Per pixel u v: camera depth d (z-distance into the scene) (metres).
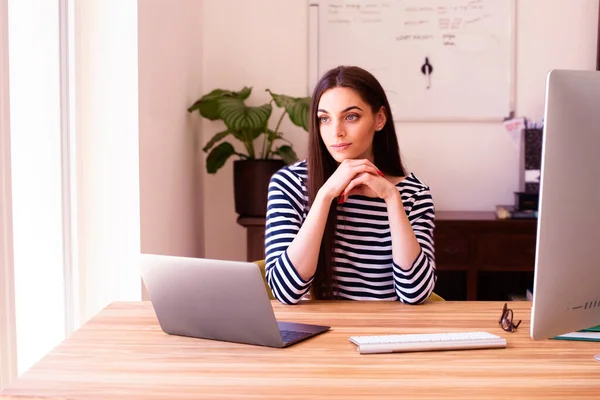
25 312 1.84
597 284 1.09
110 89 2.33
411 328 1.32
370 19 3.45
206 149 3.23
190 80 3.21
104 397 0.93
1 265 1.53
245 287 1.15
